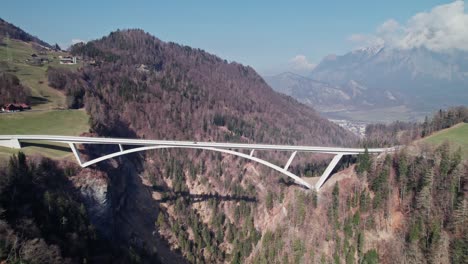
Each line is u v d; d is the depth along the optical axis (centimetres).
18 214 5544
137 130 12450
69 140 7869
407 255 6122
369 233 6825
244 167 12138
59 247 5384
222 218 9950
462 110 10769
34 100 11081
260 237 9094
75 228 6100
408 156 7631
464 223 5872
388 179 7331
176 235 9025
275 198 9981
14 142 7812
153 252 7900
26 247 4806
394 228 6738
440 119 10925
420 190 6719
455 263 5675
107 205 7656
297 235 7694
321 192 8419
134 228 8538
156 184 10488
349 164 9900
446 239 5847
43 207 5994
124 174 9462
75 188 7294
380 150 9100
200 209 10450
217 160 12156
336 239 7019
